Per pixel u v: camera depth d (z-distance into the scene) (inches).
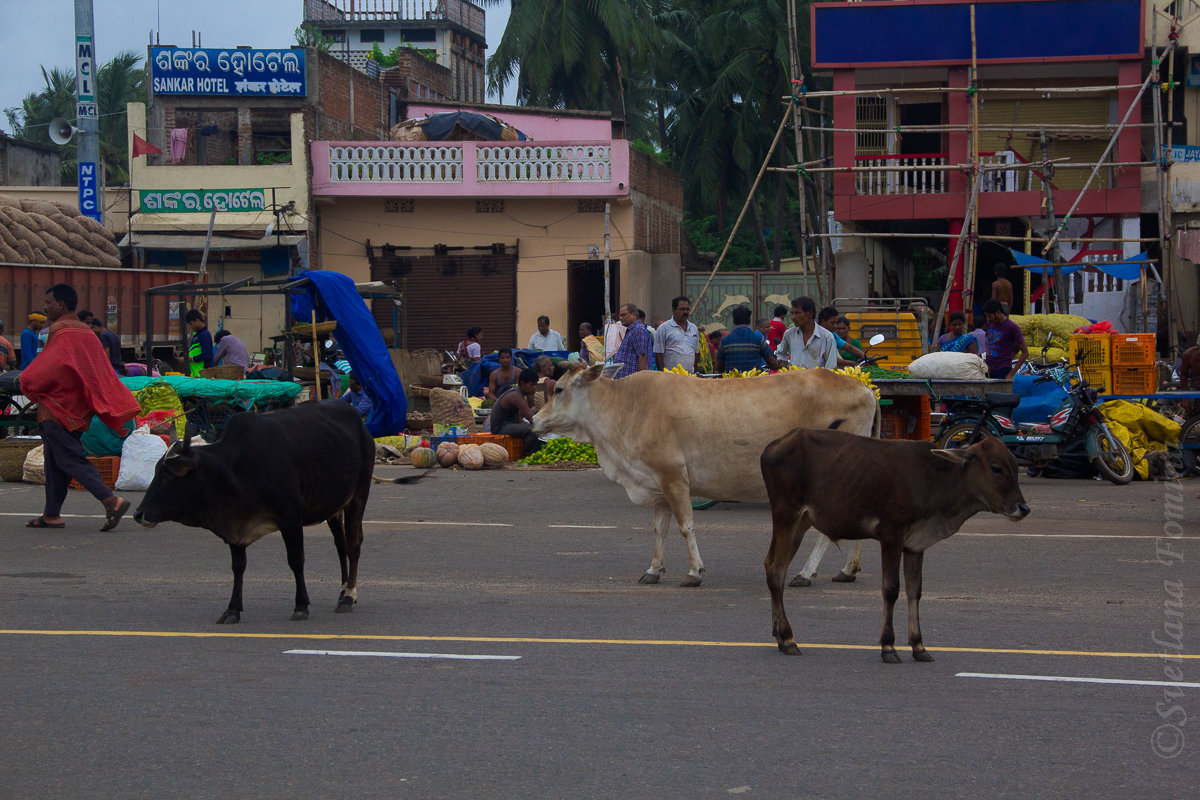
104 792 184.2
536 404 722.2
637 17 1562.5
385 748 203.6
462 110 1423.5
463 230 1213.1
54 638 285.4
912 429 581.9
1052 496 532.4
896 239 1220.5
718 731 211.8
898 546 256.2
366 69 1817.2
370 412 703.1
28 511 502.3
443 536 442.6
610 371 578.6
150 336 738.2
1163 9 1121.4
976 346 650.2
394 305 914.1
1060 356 776.3
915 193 1050.1
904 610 313.9
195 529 461.7
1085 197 1030.4
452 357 1074.7
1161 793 181.9
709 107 1648.6
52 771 193.5
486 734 210.7
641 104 1909.4
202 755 200.4
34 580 362.9
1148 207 1065.5
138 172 1181.7
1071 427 574.9
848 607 319.0
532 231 1207.6
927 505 253.3
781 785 185.2
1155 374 668.1
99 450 573.9
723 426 346.3
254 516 296.2
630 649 272.4
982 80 1080.8
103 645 278.2
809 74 1612.9
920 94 1096.8
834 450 260.2
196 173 1180.5
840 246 1203.2
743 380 354.6
